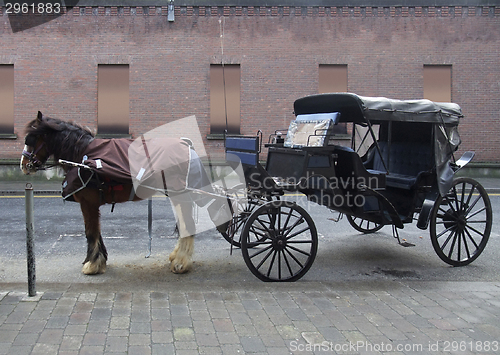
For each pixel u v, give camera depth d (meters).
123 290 4.66
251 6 14.92
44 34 14.72
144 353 3.24
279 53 15.05
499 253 6.68
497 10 15.27
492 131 15.50
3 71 14.92
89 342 3.38
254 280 5.27
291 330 3.68
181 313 3.98
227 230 5.58
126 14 14.76
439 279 5.49
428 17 15.18
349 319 3.92
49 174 5.69
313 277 5.52
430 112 5.77
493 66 15.37
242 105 15.08
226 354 3.26
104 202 5.24
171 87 14.94
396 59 15.21
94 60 14.80
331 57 15.12
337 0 15.00
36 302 4.12
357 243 7.17
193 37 14.90
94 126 14.91
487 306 4.28
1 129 14.98
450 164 6.27
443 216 5.99
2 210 9.42
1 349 3.24
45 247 6.57
